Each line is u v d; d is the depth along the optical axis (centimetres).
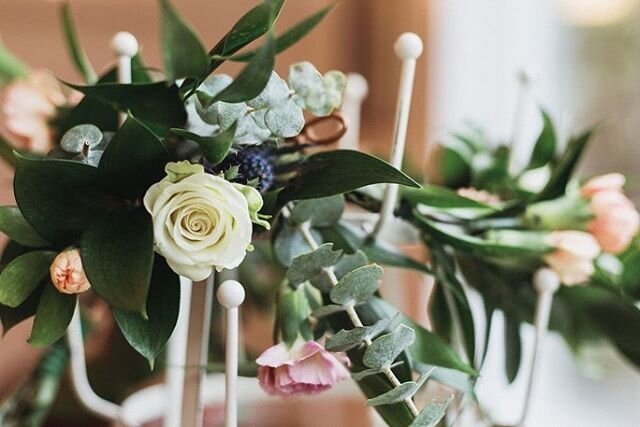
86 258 54
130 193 55
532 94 104
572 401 109
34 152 70
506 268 70
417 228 68
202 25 114
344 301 57
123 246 53
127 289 52
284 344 57
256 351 83
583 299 72
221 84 56
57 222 56
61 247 57
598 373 77
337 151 58
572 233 68
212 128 57
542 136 73
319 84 58
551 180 68
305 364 56
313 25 60
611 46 109
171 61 53
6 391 100
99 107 64
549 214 69
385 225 65
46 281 58
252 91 53
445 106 107
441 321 69
